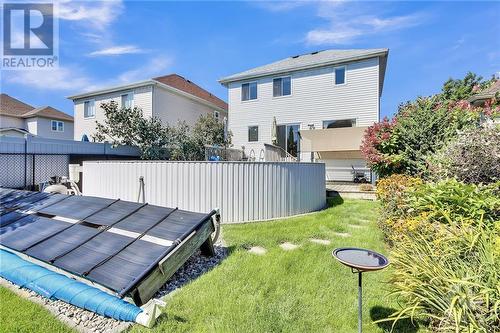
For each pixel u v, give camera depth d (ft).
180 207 28.78
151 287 13.41
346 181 59.11
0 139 47.50
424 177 30.14
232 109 70.95
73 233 17.40
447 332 9.70
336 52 65.92
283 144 64.64
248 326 11.07
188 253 16.33
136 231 17.13
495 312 8.84
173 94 78.38
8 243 16.96
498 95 40.32
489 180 20.86
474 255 11.30
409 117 38.91
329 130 53.01
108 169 33.24
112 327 11.19
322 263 17.31
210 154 49.73
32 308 12.53
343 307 12.42
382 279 14.80
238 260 18.06
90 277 13.32
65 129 114.83
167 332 10.70
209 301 12.94
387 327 10.93
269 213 30.17
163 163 29.45
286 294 13.61
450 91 96.53
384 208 23.79
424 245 13.33
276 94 65.57
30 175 51.01
